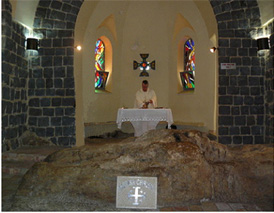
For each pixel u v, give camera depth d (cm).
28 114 743
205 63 906
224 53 739
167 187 359
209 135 819
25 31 720
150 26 1056
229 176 379
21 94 708
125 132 1043
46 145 739
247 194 376
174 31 1034
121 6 991
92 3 808
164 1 1009
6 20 616
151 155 377
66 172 373
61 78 744
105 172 369
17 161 604
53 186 368
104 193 363
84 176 369
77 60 778
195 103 960
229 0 738
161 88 1071
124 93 1062
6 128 633
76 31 771
